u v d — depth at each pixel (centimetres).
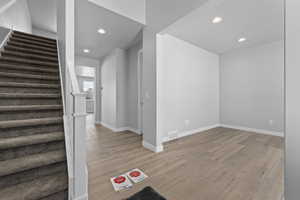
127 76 430
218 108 457
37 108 171
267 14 232
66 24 169
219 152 246
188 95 362
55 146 150
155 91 252
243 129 405
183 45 347
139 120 375
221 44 370
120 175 174
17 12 324
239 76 412
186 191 144
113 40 351
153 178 167
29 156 133
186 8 192
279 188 149
